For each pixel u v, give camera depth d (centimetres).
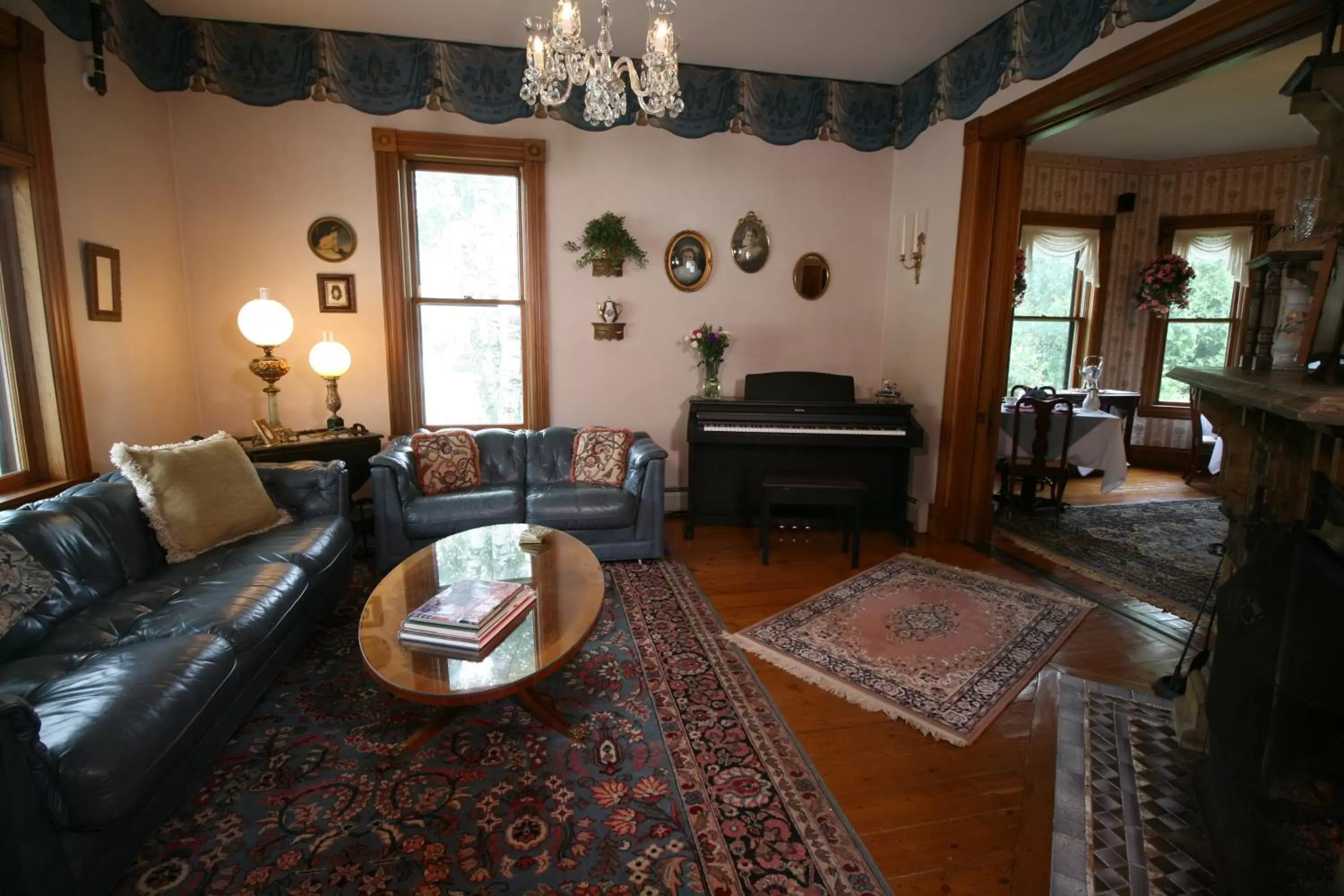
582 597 209
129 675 162
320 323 393
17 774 121
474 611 185
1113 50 276
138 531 241
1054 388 565
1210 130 500
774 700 231
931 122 409
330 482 303
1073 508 491
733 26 356
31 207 262
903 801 182
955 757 200
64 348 275
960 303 384
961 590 328
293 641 241
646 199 425
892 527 429
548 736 209
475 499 338
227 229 375
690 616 297
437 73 387
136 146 329
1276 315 188
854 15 342
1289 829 127
